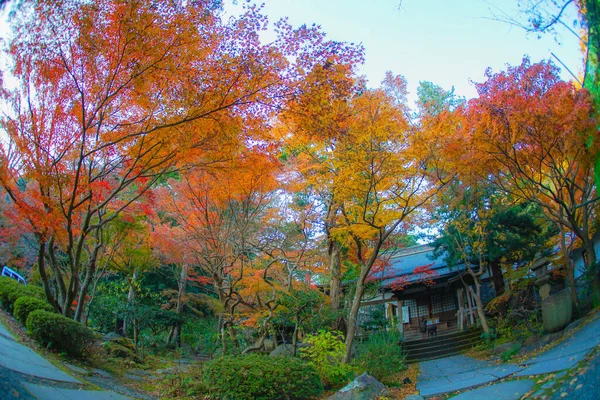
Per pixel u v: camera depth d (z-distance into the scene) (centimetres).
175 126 918
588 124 888
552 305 1109
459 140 1042
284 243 1430
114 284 1614
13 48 832
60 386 634
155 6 789
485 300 1986
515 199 1412
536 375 714
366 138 993
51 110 918
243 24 812
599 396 473
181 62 834
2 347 695
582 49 798
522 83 1002
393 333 1387
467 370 1135
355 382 862
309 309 1286
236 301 1310
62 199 1031
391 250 2252
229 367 846
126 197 1454
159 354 1577
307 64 826
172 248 1474
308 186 1404
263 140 1000
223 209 1299
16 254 1502
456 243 1692
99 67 877
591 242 1091
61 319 879
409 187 1123
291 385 814
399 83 1120
